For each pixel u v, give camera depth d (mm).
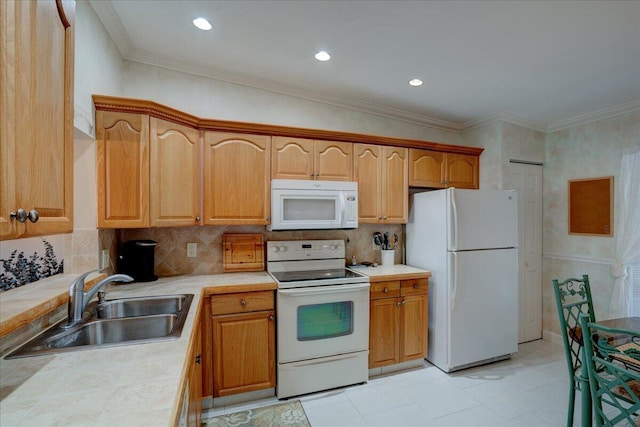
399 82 2539
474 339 2617
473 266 2607
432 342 2725
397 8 1640
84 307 1407
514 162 3262
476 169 3291
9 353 1033
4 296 1256
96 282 1672
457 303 2551
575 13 1631
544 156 3414
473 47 2004
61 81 894
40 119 775
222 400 2109
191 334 1213
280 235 2727
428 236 2793
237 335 2090
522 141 3252
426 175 3012
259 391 2193
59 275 1676
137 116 1886
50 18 828
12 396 783
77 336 1303
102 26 1807
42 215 792
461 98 2805
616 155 2846
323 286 2283
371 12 1677
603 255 2926
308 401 2166
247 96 2570
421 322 2646
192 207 2176
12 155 658
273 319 2186
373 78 2477
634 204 2680
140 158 1891
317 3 1615
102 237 1912
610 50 1996
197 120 2188
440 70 2324
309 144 2539
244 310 2107
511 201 2770
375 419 1983
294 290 2176
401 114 3164
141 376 889
